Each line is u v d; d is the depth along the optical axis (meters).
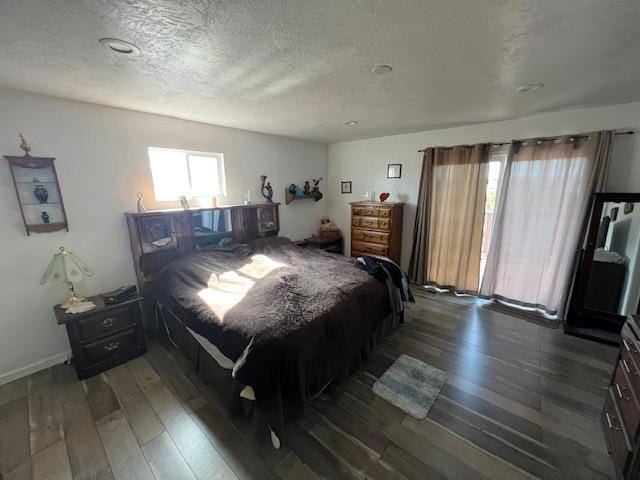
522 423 1.70
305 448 1.55
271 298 1.94
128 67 1.61
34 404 1.87
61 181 2.21
